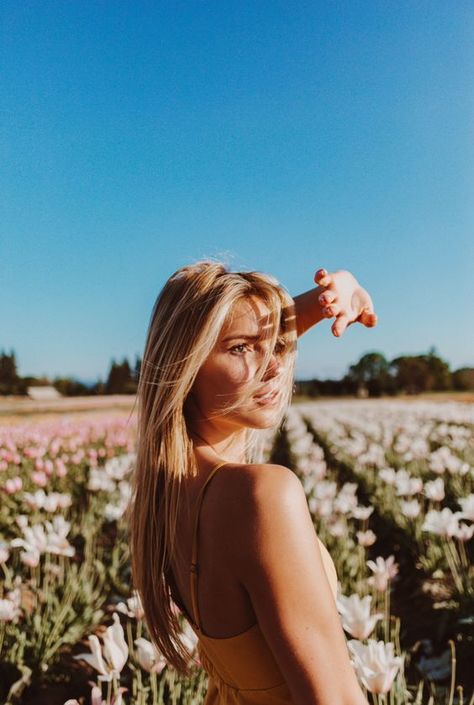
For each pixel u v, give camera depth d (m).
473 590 4.74
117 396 56.44
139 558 1.56
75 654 4.55
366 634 2.73
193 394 1.54
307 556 1.16
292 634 1.12
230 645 1.25
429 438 15.35
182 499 1.41
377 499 8.95
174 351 1.46
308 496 8.82
